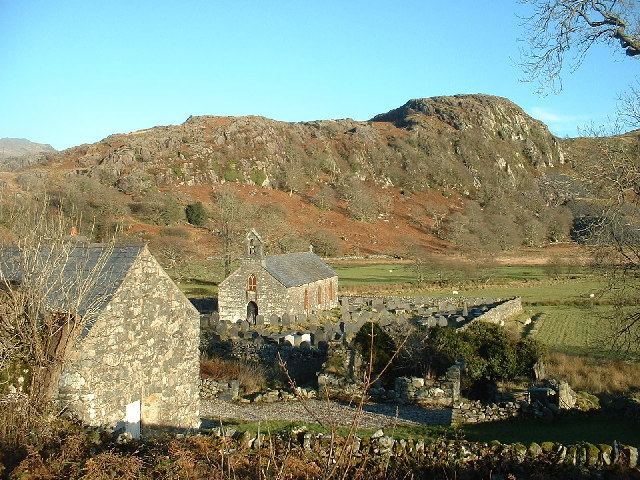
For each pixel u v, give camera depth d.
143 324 15.48
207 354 30.69
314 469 10.30
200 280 69.19
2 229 17.11
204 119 176.12
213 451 10.89
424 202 167.50
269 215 101.00
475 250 93.31
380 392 22.27
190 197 119.00
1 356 13.12
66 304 13.77
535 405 18.89
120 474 9.98
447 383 21.52
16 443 11.07
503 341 23.39
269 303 50.75
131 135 156.12
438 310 53.69
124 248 15.80
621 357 28.75
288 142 179.62
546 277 74.69
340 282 75.88
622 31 12.72
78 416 13.24
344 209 145.75
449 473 11.29
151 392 15.73
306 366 28.03
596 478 10.99
